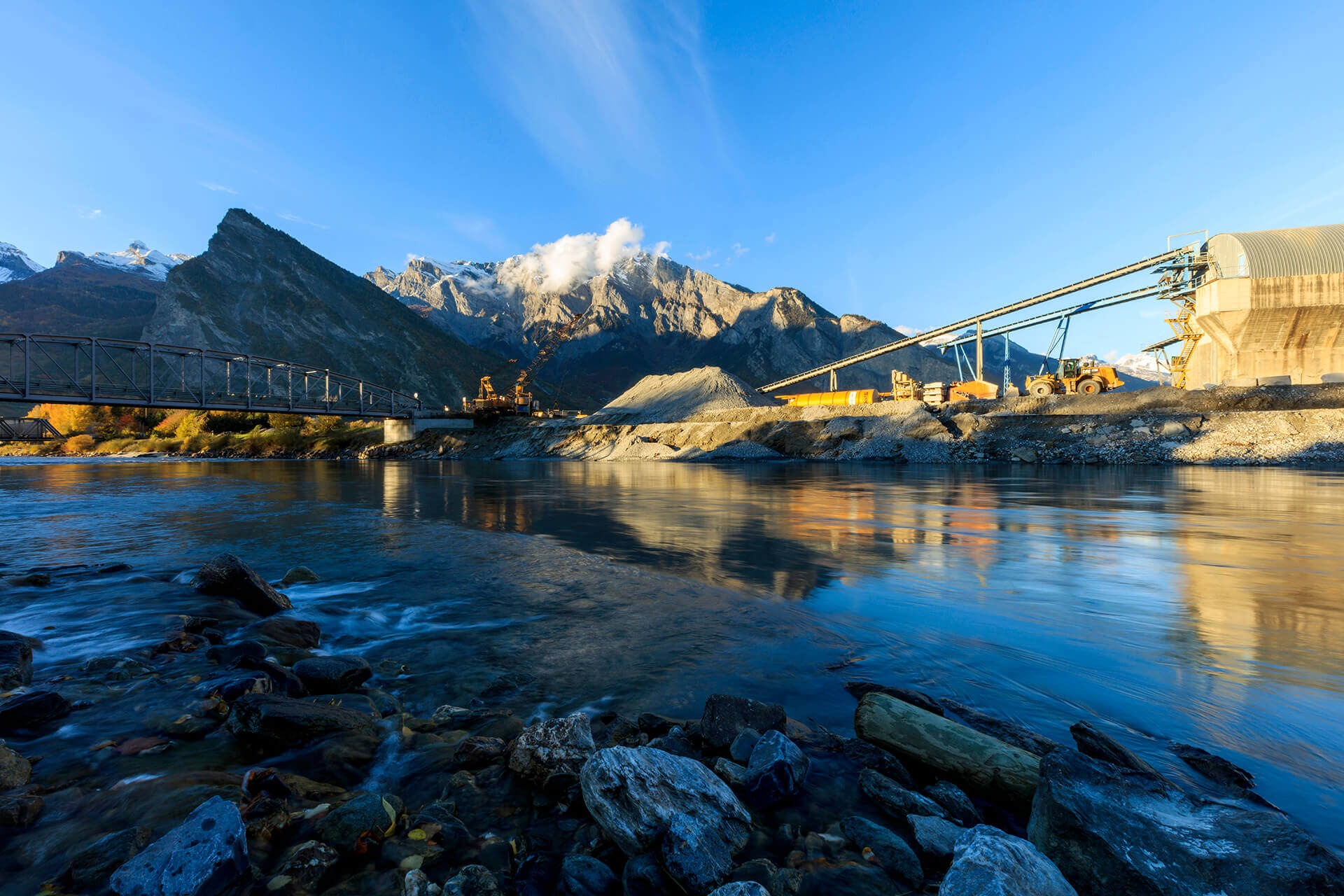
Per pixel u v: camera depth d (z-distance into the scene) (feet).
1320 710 14.96
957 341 258.78
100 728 14.14
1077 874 8.87
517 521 54.13
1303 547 37.40
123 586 29.17
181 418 361.10
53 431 311.27
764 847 10.16
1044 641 20.67
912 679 17.49
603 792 10.62
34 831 9.84
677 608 25.54
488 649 20.72
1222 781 11.69
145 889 8.21
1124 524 47.93
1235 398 148.77
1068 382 184.55
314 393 566.77
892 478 105.19
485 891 8.86
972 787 12.01
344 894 8.82
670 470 148.25
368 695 16.74
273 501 73.87
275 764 12.62
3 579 29.55
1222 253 177.68
